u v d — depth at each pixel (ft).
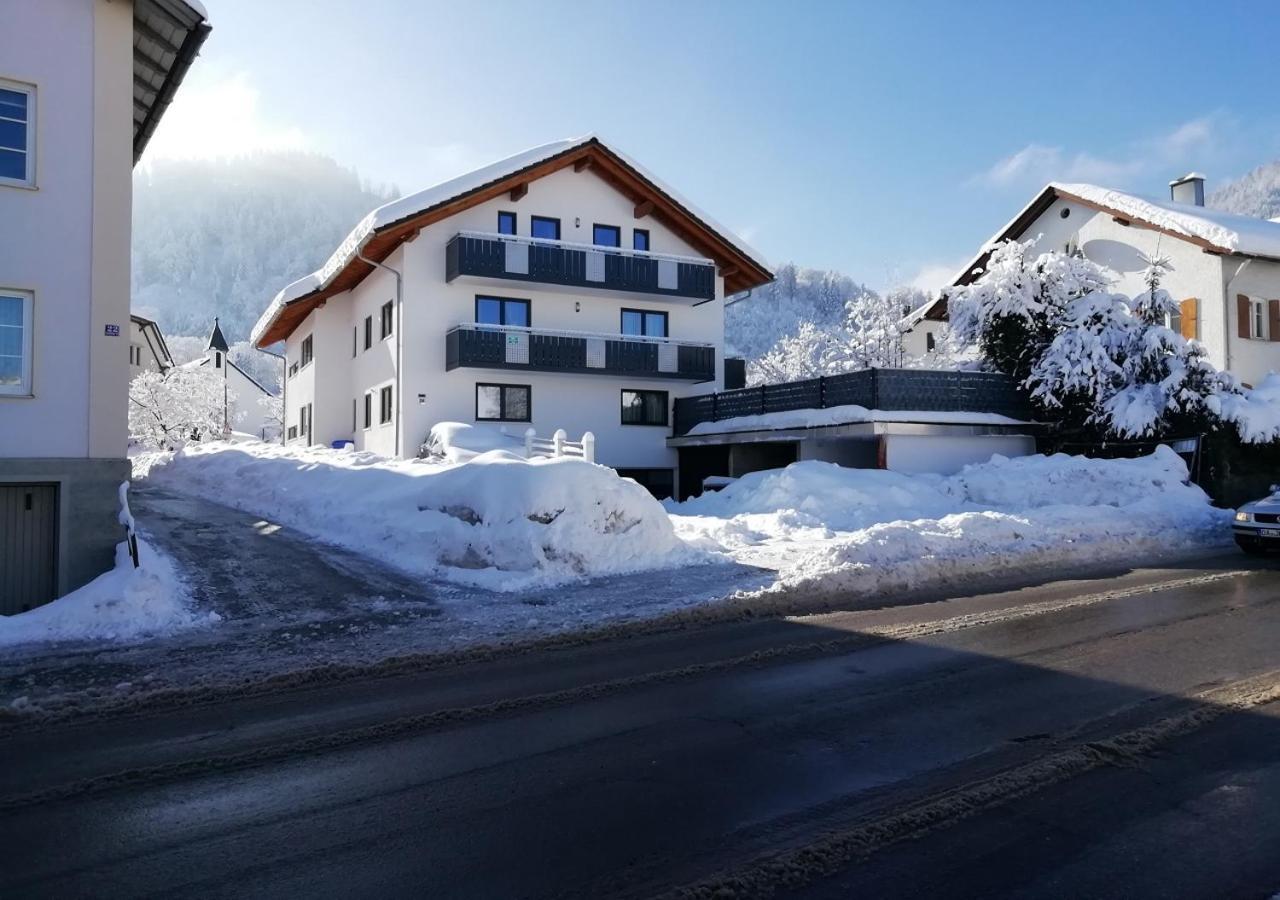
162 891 11.76
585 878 12.00
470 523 40.29
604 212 88.58
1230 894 11.42
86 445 37.32
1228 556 45.44
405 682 22.38
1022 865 12.22
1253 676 21.90
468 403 82.28
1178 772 15.60
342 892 11.70
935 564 38.93
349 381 101.81
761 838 13.14
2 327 36.37
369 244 79.82
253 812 14.35
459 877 12.08
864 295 139.23
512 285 83.66
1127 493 61.21
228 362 253.65
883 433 67.82
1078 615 29.91
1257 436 65.87
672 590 34.50
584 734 18.03
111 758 16.96
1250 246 81.05
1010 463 67.67
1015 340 79.30
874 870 12.10
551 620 29.25
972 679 21.89
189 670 23.54
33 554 36.78
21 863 12.63
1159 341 71.61
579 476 41.14
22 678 22.95
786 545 47.60
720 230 91.50
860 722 18.60
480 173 79.87
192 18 41.04
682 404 90.48
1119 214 90.99
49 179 37.17
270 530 49.49
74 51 37.83
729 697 20.57
